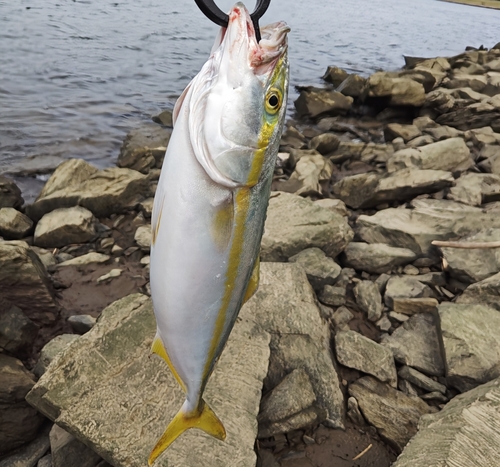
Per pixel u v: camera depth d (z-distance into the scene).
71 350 0.69
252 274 0.38
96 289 1.06
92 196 1.31
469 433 0.58
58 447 0.66
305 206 1.18
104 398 0.64
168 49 3.51
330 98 2.43
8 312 0.87
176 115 0.35
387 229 1.18
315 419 0.70
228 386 0.67
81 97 2.40
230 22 0.33
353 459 0.67
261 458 0.66
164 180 0.34
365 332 0.94
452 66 3.25
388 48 4.59
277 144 0.35
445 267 1.07
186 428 0.40
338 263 1.16
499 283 0.95
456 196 1.37
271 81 0.33
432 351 0.86
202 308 0.36
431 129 2.08
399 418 0.72
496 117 2.21
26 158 1.72
